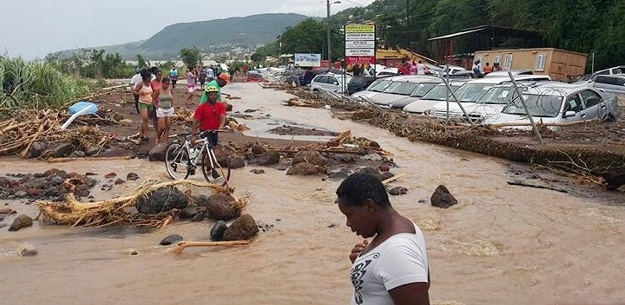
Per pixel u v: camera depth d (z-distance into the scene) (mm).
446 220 8617
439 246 7457
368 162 13180
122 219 8578
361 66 32750
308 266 6793
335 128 19656
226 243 7496
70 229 8344
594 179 11055
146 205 8766
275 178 11469
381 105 23016
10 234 8062
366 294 2744
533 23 44875
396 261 2633
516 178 11570
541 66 35219
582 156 11836
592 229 8094
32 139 13961
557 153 12289
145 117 14891
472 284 6266
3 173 11758
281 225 8398
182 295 6012
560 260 6953
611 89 25156
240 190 10438
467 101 18750
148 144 14805
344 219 8664
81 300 5910
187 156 10922
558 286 6219
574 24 41281
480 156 14148
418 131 16734
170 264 6895
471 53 46188
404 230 2777
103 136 14719
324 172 11875
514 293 6043
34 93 19594
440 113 18297
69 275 6574
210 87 10812
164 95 14125
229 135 16641
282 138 16688
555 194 10172
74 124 17141
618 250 7258
